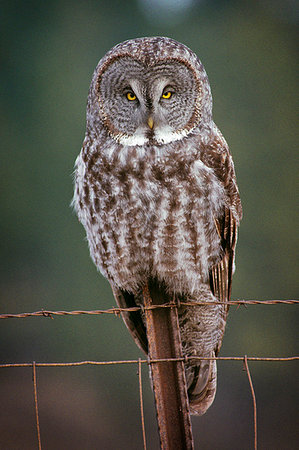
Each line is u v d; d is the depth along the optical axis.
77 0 22.95
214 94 21.20
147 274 5.79
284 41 21.81
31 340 20.52
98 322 19.78
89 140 5.82
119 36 22.75
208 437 16.50
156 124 5.57
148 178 5.49
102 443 16.41
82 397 18.31
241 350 18.41
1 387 19.25
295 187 19.89
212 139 5.77
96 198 5.66
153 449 16.50
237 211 5.98
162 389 4.68
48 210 21.38
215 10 22.50
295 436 16.39
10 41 22.88
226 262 6.05
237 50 21.61
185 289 5.88
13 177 21.50
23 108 22.11
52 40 22.77
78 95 21.91
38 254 21.23
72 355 19.77
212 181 5.59
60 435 16.56
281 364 18.30
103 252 5.83
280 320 18.89
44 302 20.72
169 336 4.79
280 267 19.28
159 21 22.61
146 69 5.62
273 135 20.61
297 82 21.31
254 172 19.97
